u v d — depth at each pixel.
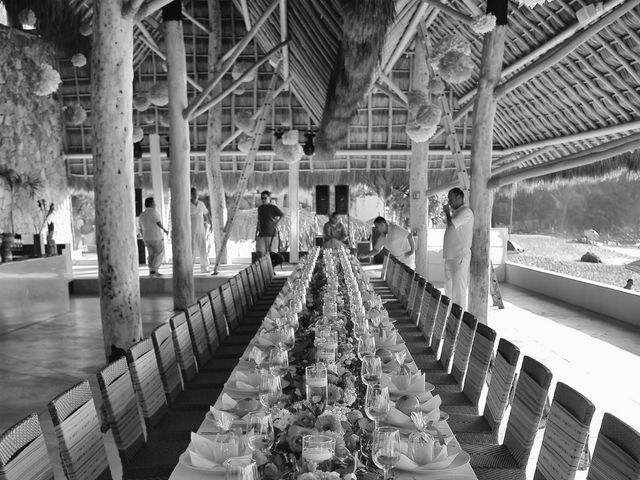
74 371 6.54
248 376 3.21
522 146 12.38
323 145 8.68
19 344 7.82
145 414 3.25
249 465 1.57
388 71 11.20
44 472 2.09
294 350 3.55
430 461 2.22
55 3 11.46
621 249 11.34
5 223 14.28
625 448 1.95
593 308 10.02
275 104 15.23
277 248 13.06
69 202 16.38
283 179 15.80
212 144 13.76
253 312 6.95
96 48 4.86
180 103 9.34
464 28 10.09
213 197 13.95
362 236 17.81
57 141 15.74
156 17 13.10
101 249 5.07
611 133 9.23
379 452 1.92
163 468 2.85
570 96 9.60
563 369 6.46
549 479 2.46
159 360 3.69
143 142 15.88
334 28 5.05
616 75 8.01
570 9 7.34
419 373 3.24
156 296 11.68
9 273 8.59
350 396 2.55
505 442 3.12
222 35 14.83
